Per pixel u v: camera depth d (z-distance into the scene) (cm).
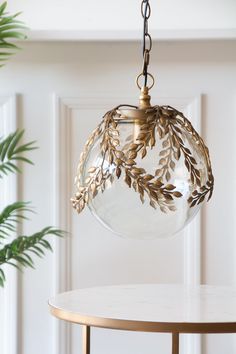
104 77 357
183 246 357
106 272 357
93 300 251
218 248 358
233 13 356
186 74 358
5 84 358
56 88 357
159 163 164
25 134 357
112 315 221
